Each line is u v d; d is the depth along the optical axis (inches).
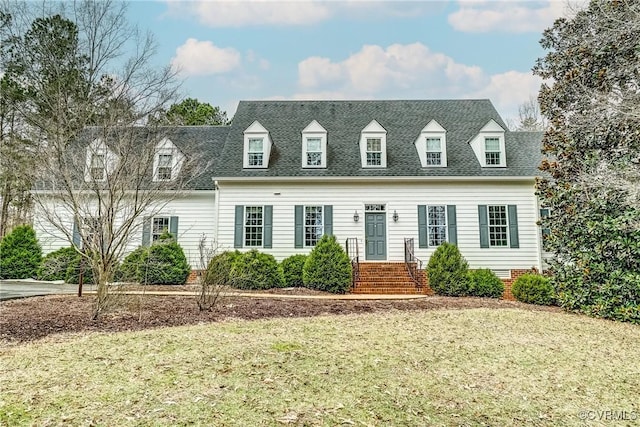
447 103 755.4
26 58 760.3
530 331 304.8
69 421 133.5
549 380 198.1
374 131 644.1
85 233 310.0
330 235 606.2
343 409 152.6
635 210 370.3
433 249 610.9
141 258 441.7
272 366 199.5
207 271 360.8
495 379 196.9
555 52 497.0
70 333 257.6
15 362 195.3
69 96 493.7
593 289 391.5
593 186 394.6
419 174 618.8
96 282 335.6
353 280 531.2
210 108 1256.8
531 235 611.5
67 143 369.1
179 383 171.5
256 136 641.0
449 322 329.1
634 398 177.9
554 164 468.1
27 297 386.3
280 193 626.2
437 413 154.5
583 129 434.3
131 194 350.3
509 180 617.6
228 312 346.3
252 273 506.9
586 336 295.6
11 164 618.8
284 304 396.8
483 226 613.6
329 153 660.1
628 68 408.5
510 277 601.3
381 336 274.4
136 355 211.0
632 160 389.4
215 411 145.3
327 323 315.9
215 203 629.3
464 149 661.9
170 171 478.9
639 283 359.6
